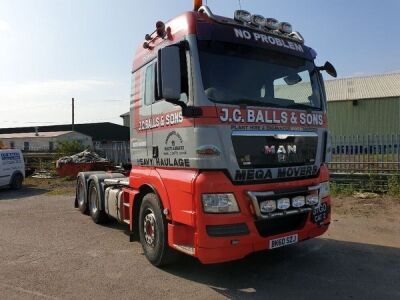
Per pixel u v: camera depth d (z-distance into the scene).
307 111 5.79
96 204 9.34
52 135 52.31
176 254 5.79
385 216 9.12
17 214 10.79
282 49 5.83
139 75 6.66
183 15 5.34
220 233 4.81
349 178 12.31
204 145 4.90
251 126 5.15
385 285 5.22
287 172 5.40
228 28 5.38
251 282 5.40
